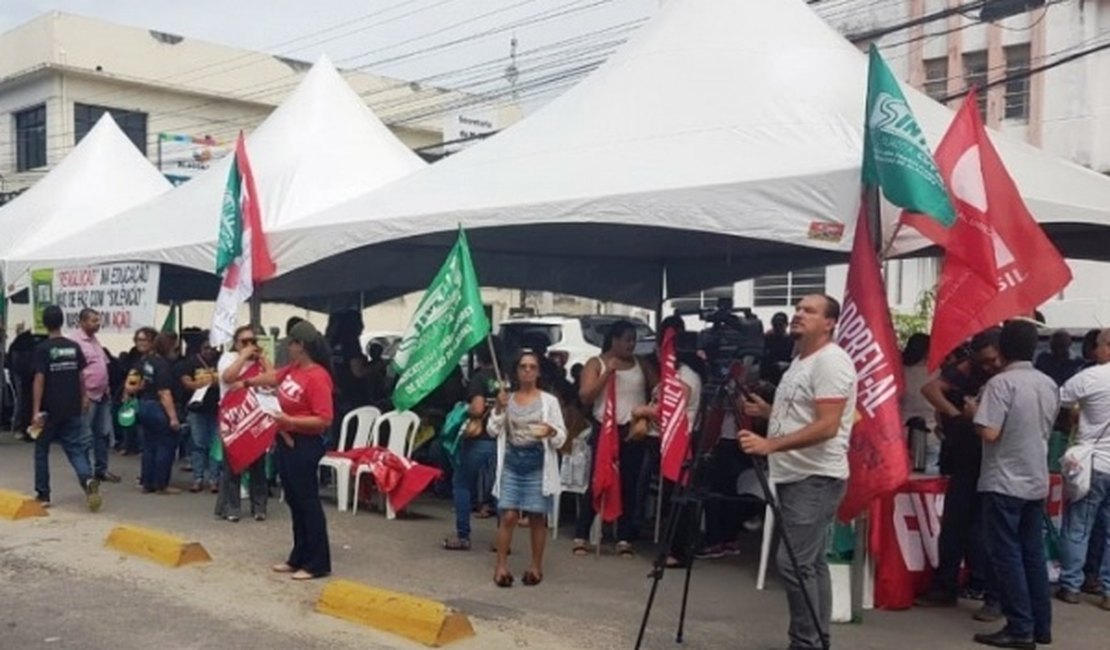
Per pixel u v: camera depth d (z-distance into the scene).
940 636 6.97
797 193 7.67
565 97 11.07
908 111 6.79
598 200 8.69
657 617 7.29
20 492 11.56
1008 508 6.66
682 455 8.17
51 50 33.62
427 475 10.63
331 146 13.48
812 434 5.75
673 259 16.08
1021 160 9.64
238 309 11.31
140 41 35.38
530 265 15.84
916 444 8.34
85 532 9.85
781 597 7.82
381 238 10.32
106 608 7.48
